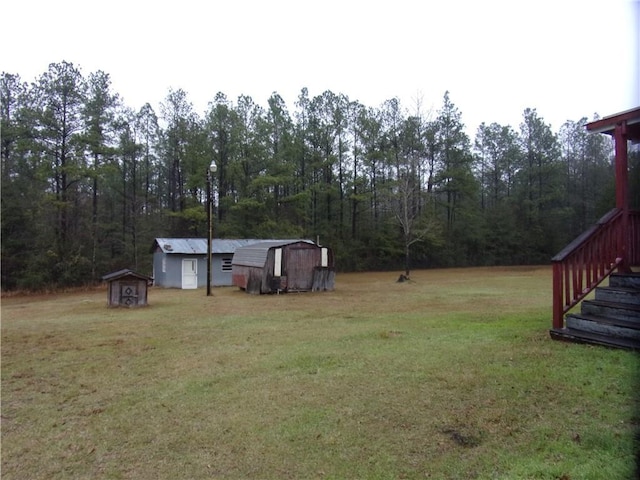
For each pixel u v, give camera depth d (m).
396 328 8.66
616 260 6.49
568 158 46.47
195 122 33.88
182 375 6.00
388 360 6.03
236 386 5.38
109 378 6.04
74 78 26.75
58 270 26.08
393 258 39.78
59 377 6.16
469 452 3.42
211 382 5.60
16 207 25.38
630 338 5.44
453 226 42.91
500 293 16.14
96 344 8.36
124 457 3.71
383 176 39.84
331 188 38.41
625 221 6.55
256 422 4.25
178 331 9.53
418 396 4.58
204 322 10.72
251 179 33.69
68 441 4.08
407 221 28.11
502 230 44.06
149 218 32.25
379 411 4.29
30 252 25.64
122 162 32.91
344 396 4.77
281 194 38.25
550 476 2.97
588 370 4.78
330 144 39.38
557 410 3.94
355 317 10.77
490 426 3.79
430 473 3.18
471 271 35.59
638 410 3.78
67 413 4.78
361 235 40.19
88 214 28.62
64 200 27.05
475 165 46.00
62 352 7.73
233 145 33.38
